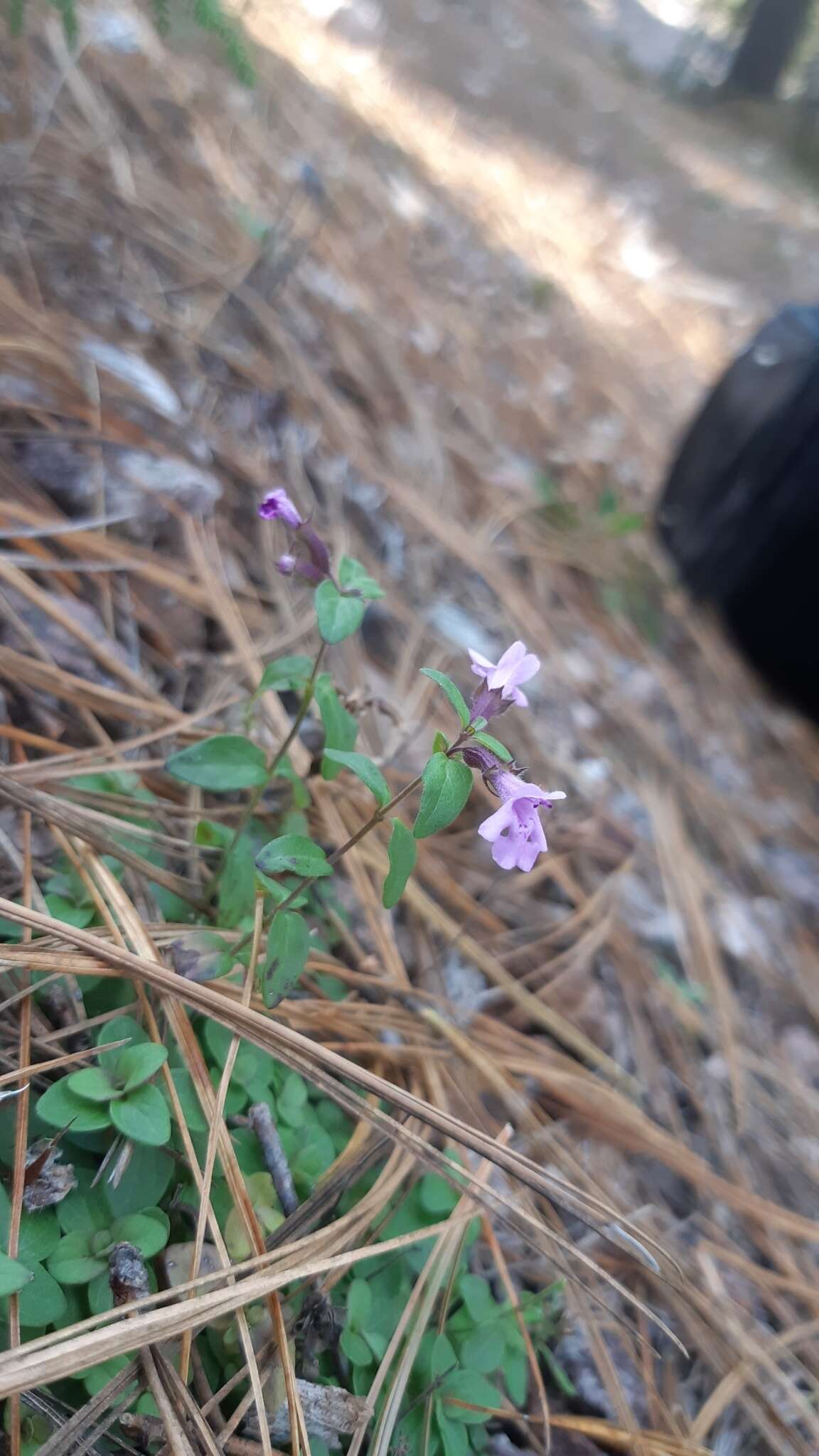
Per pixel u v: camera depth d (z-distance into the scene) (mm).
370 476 291
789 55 1313
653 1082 208
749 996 245
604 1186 180
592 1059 199
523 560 328
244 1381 121
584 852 247
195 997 134
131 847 164
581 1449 146
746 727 339
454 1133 137
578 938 223
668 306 633
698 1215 189
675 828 272
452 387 374
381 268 406
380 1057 167
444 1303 142
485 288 470
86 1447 105
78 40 320
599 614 334
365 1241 143
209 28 281
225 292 298
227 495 245
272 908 162
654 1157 193
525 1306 150
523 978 206
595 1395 154
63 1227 121
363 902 191
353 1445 123
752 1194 196
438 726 239
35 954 134
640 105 1117
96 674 189
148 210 302
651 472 438
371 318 363
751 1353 168
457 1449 134
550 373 443
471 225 523
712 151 1109
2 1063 129
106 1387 108
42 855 156
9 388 215
